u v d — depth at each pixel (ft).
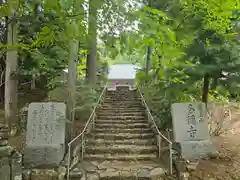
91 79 34.30
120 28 11.93
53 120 19.76
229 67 19.44
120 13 11.55
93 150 21.80
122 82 62.34
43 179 16.61
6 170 14.83
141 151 21.77
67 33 10.87
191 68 20.35
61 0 8.74
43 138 19.40
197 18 16.17
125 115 31.12
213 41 19.72
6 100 24.47
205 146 20.11
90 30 11.80
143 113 31.24
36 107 19.93
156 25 10.94
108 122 28.73
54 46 27.53
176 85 21.85
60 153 18.80
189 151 19.86
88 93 29.89
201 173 17.40
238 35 21.86
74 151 20.53
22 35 20.95
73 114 22.58
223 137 25.40
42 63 26.32
